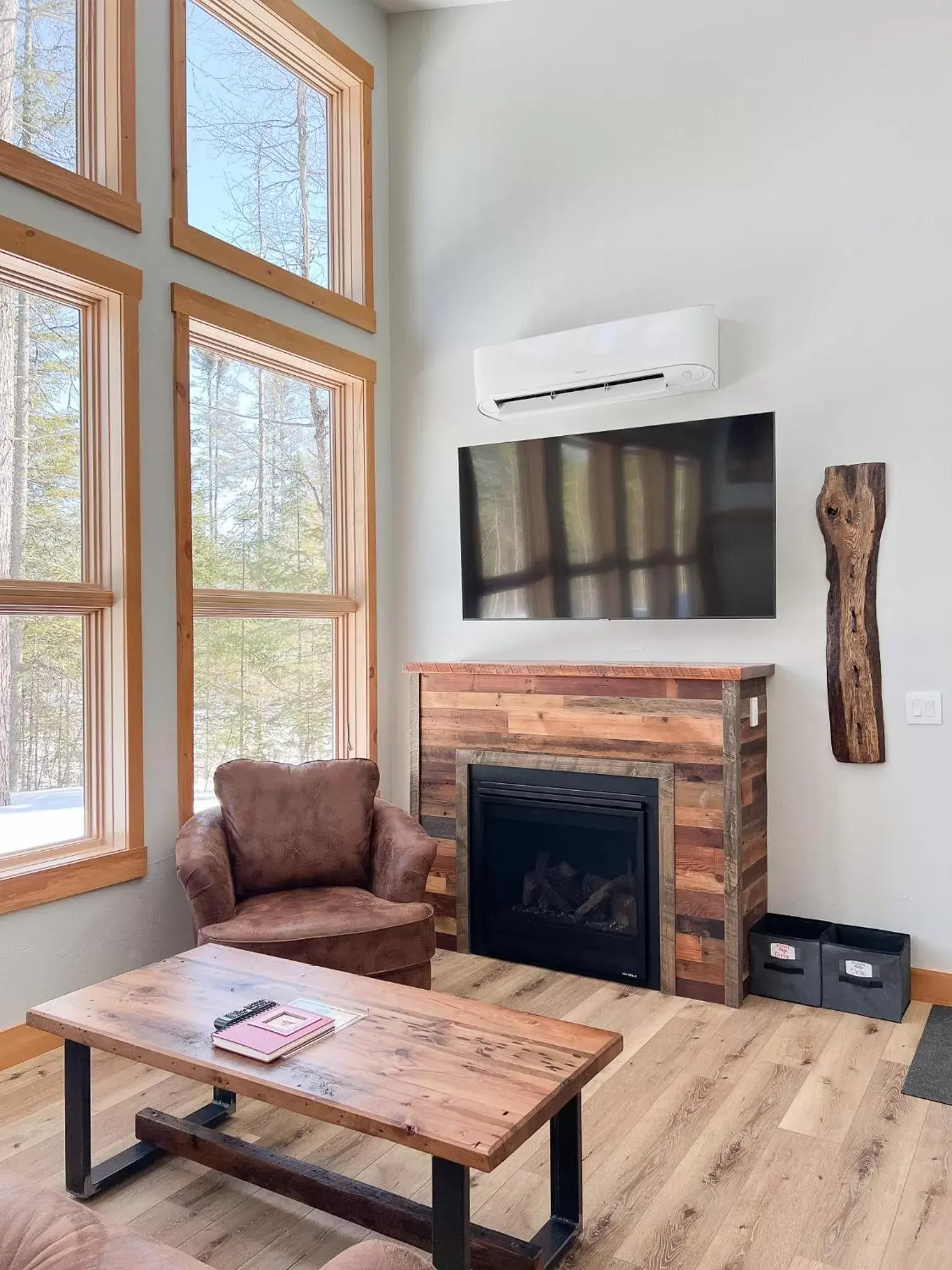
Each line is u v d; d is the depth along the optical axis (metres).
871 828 3.27
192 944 3.28
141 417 3.11
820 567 3.36
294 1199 2.01
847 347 3.31
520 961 3.59
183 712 3.25
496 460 3.93
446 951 3.76
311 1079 1.68
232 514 3.65
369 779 3.42
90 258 2.91
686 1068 2.67
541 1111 1.59
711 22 3.58
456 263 4.19
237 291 3.52
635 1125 2.36
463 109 4.17
